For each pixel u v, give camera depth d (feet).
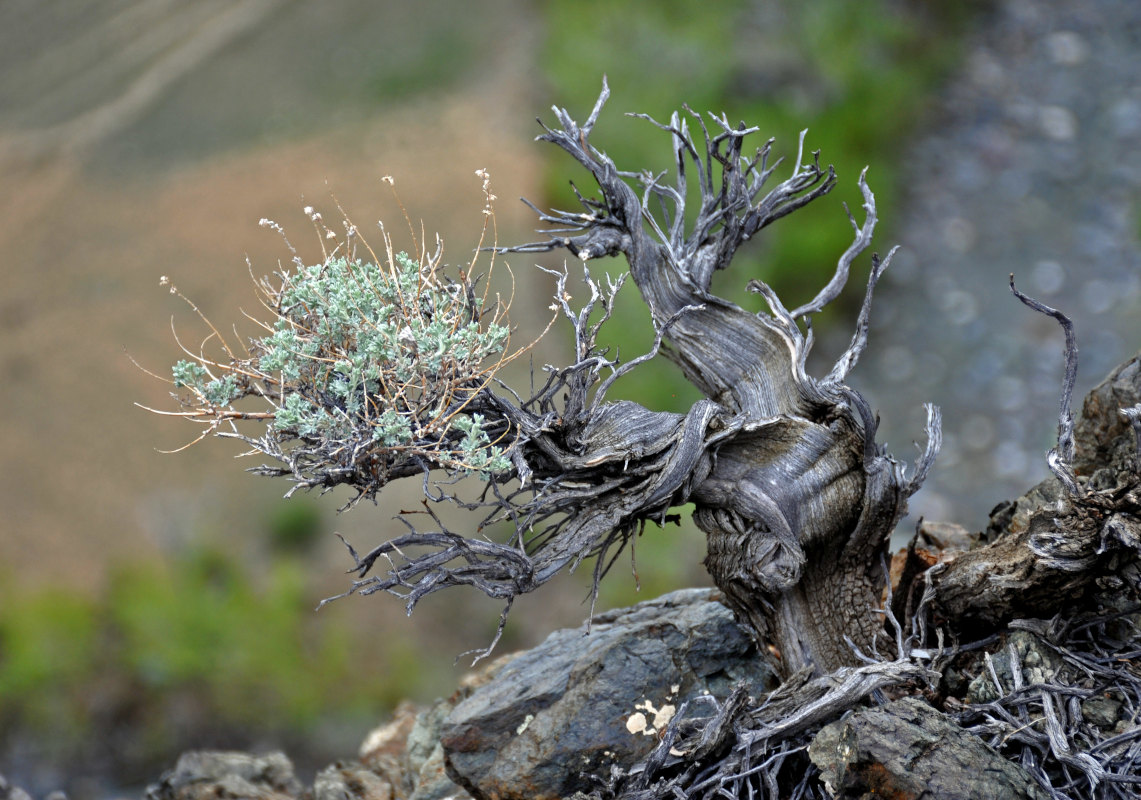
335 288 11.63
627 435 12.09
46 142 62.80
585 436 12.25
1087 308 50.83
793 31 63.57
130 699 40.81
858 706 12.11
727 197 13.48
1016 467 45.16
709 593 16.49
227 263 53.72
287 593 43.32
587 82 57.52
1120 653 12.37
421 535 11.02
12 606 42.88
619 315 44.88
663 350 13.73
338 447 11.09
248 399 44.83
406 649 41.93
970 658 13.03
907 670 12.04
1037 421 46.47
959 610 12.98
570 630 16.34
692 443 12.07
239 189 57.00
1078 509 11.58
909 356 50.31
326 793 17.01
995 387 48.01
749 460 12.77
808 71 60.29
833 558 13.08
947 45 67.31
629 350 44.21
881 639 13.23
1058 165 58.34
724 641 14.32
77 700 40.75
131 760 39.65
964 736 11.15
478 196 52.85
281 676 41.32
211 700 40.91
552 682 14.25
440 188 53.88
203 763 17.98
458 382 11.55
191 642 42.09
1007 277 52.75
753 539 12.66
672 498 12.42
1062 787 11.09
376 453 11.00
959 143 60.34
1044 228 55.26
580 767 13.34
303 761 39.50
